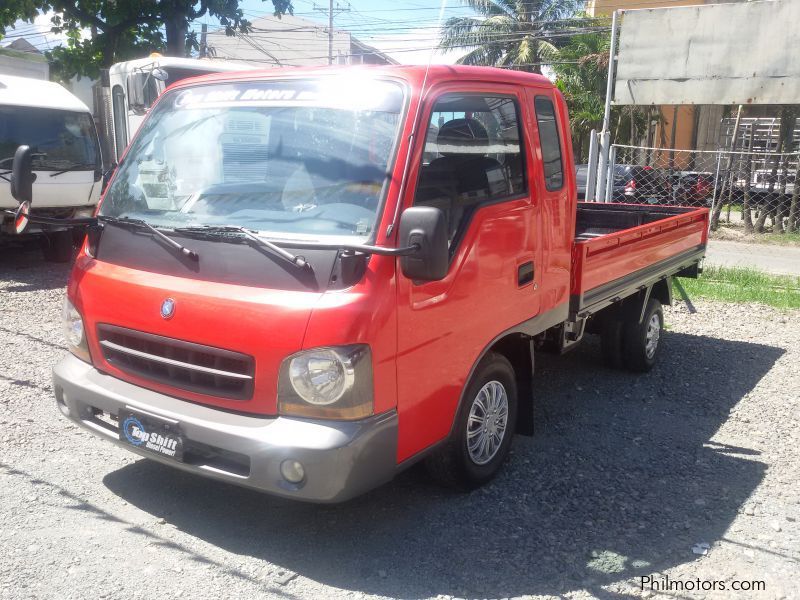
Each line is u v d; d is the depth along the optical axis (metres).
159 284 3.78
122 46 18.05
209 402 3.63
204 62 13.34
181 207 4.02
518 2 32.72
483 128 4.21
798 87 12.49
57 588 3.41
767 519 4.26
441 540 3.93
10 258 12.06
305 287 3.43
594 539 4.00
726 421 5.80
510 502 4.38
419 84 3.80
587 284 5.29
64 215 11.35
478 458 4.44
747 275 11.81
